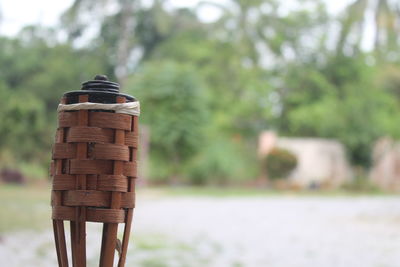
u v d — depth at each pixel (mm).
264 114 28609
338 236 9039
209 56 30984
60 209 1705
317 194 22375
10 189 16312
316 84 30047
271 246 7656
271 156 24859
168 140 21594
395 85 29141
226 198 17844
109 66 31078
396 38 28312
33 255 6035
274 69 31125
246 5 29953
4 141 21484
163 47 32406
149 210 12539
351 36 29781
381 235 9320
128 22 27750
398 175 27984
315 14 30828
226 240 8070
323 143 25844
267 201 17219
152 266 5691
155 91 21781
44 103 27562
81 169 1676
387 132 27094
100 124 1693
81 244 1679
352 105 26047
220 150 23266
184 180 23328
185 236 8312
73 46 30297
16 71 28375
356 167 26531
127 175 1733
